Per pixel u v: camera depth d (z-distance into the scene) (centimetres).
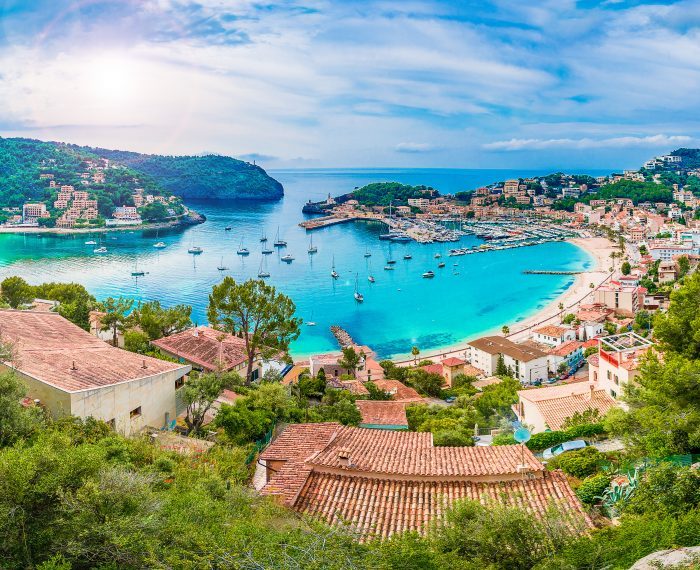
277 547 2338
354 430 4572
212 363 7950
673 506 3069
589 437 5462
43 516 2398
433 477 3466
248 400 6003
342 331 19838
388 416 7656
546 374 14612
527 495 3334
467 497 3206
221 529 2644
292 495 3369
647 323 18900
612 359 6650
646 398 4138
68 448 2836
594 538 2725
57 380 4916
